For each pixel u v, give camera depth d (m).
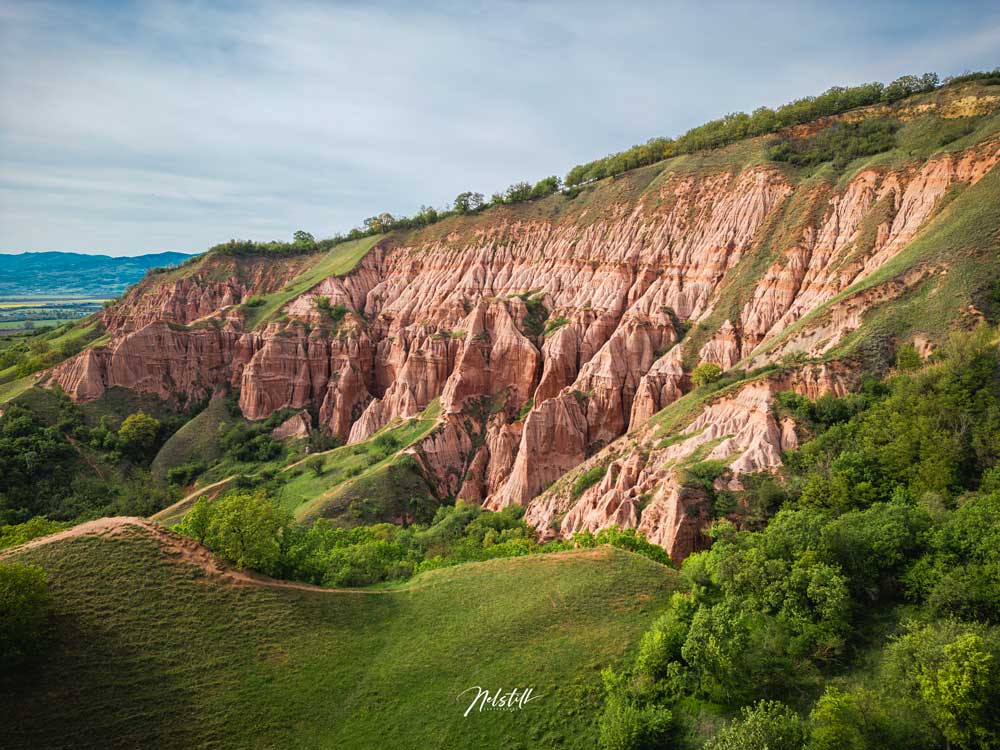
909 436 46.88
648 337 97.25
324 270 160.88
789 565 34.47
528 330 112.88
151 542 39.12
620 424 93.25
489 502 90.69
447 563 52.69
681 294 102.06
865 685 28.27
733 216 102.81
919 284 62.47
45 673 29.48
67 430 102.12
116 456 102.44
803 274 87.06
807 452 53.56
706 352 88.38
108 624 32.91
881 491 45.31
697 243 105.56
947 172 76.44
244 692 32.25
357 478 88.56
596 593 42.19
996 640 24.81
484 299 119.94
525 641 37.81
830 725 23.69
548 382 102.12
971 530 32.94
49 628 31.16
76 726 28.16
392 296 147.25
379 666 35.91
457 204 163.00
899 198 81.56
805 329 69.94
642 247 113.06
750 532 45.81
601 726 30.84
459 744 30.98
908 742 23.36
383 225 178.25
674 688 31.83
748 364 73.69
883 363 58.00
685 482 55.12
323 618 38.56
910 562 33.88
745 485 53.66
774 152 106.06
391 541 66.81
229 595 37.72
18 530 53.53
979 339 49.44
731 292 93.12
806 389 60.19
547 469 88.81
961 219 65.88
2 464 88.88
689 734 29.22
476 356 109.06
